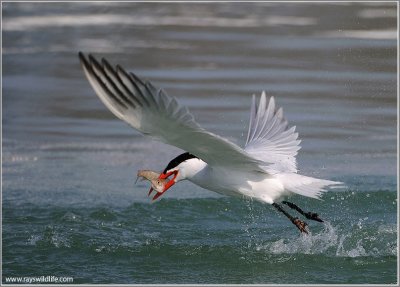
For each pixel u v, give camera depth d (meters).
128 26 26.56
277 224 13.16
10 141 17.33
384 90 19.66
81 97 20.42
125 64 21.92
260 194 10.85
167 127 8.73
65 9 29.12
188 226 12.99
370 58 21.91
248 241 12.27
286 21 26.47
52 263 11.34
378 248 11.82
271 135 11.91
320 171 15.28
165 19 27.73
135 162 16.02
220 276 10.87
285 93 19.58
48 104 19.73
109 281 10.66
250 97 19.39
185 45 24.03
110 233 12.58
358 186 14.52
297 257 11.54
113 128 18.34
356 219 13.09
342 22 25.62
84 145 17.11
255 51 23.23
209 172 10.95
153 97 8.40
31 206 13.70
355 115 18.41
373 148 16.61
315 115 18.28
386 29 24.59
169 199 14.04
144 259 11.54
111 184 14.83
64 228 12.68
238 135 17.12
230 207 13.83
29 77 21.59
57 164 15.93
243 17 27.53
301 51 22.88
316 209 13.68
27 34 25.55
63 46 24.27
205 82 20.50
